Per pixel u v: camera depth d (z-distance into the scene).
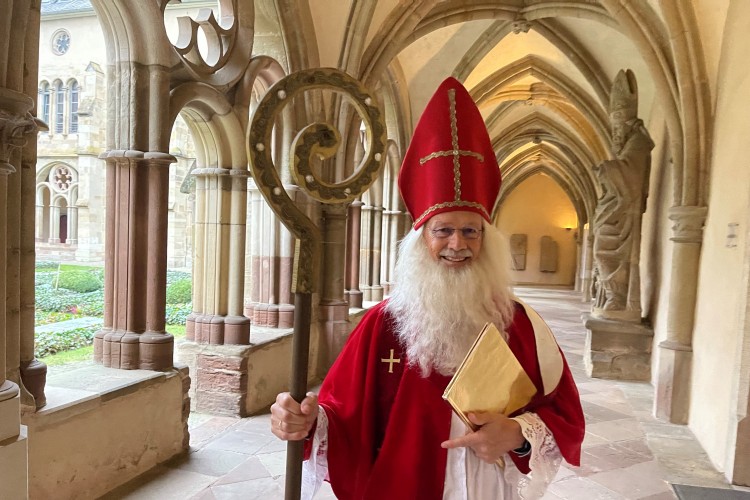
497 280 1.37
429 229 1.36
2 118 1.97
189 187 16.77
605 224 6.51
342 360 1.50
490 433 1.21
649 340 6.33
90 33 18.98
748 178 3.62
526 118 13.80
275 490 3.20
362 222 8.58
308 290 1.26
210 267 4.60
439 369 1.33
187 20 3.89
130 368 3.47
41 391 2.67
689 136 4.68
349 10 5.41
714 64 4.56
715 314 4.20
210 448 3.82
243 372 4.49
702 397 4.38
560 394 1.39
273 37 5.20
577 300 15.69
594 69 8.23
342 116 5.81
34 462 2.59
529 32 8.63
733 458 3.55
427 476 1.32
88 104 18.12
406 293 1.40
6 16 1.95
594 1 6.61
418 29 6.71
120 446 3.16
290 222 1.22
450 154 1.35
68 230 18.59
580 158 13.82
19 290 2.51
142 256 3.49
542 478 1.27
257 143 1.17
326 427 1.35
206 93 3.95
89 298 9.29
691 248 4.80
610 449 4.14
